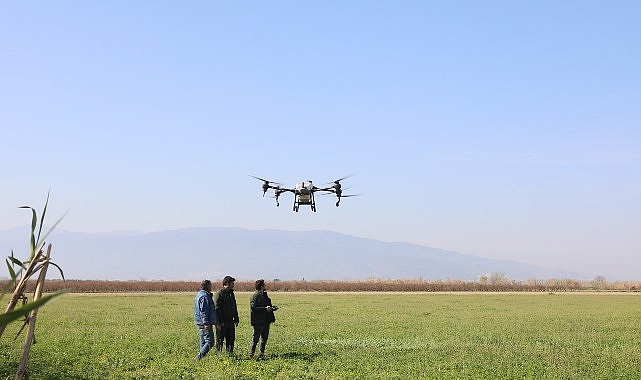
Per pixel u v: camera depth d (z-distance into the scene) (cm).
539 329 3566
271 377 1894
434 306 5888
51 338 2817
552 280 14762
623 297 8375
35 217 578
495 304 6359
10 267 566
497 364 2203
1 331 480
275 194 3100
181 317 4194
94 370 1978
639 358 2394
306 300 7019
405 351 2545
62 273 591
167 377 1878
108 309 5059
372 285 12681
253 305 2328
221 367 2061
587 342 2970
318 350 2556
